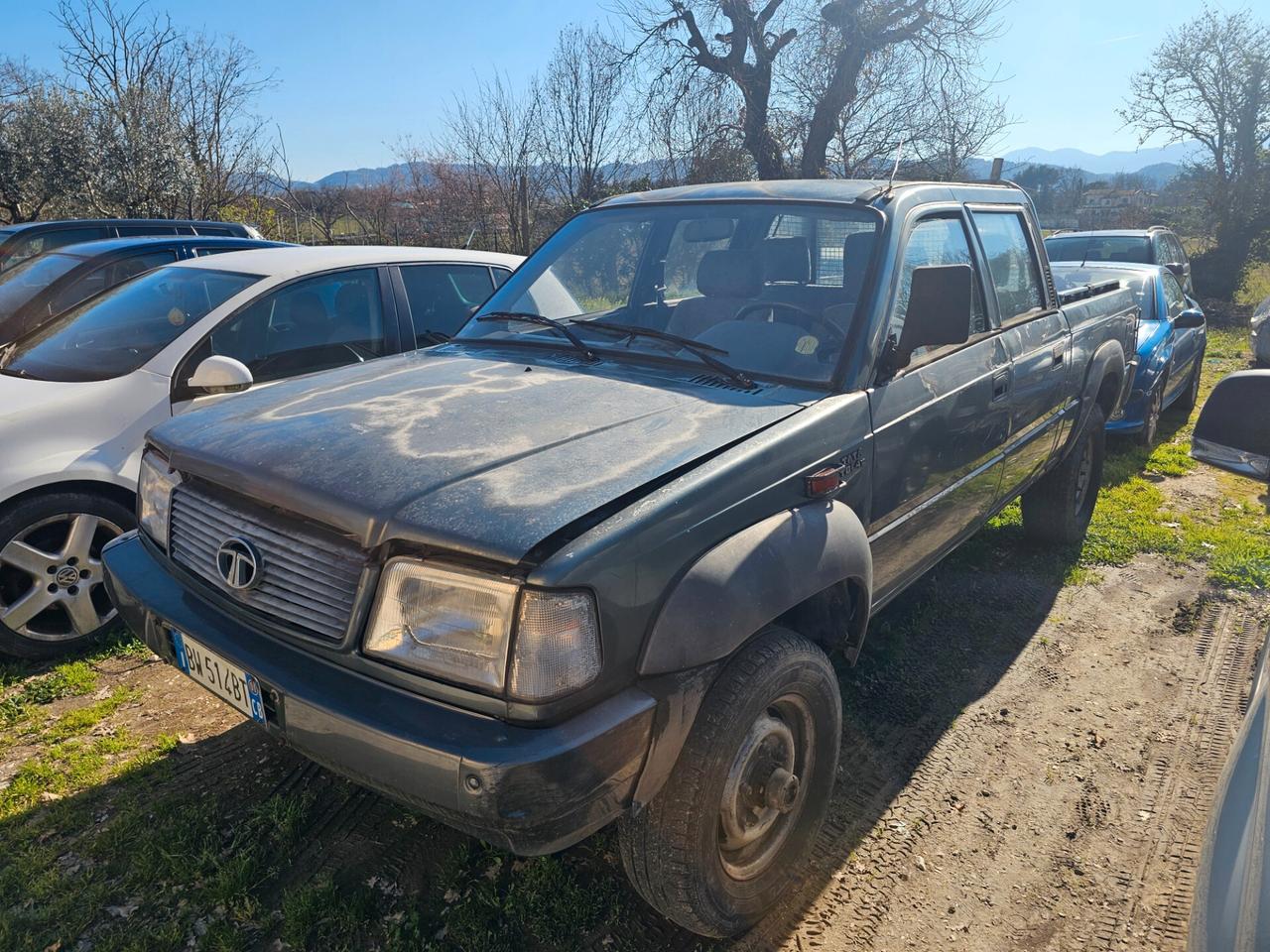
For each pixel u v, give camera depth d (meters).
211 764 3.04
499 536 1.82
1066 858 2.74
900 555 3.06
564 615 1.78
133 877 2.51
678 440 2.26
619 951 2.33
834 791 3.01
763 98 19.58
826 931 2.43
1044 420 4.16
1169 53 27.00
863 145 19.53
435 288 5.16
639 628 1.92
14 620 3.59
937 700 3.60
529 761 1.72
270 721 2.06
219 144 19.78
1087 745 3.32
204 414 2.65
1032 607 4.46
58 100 17.34
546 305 3.39
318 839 2.68
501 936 2.34
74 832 2.70
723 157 19.58
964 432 3.29
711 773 2.07
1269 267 26.42
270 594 2.12
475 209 19.61
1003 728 3.42
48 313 5.95
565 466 2.09
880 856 2.73
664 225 3.39
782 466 2.32
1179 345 7.96
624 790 1.91
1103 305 5.07
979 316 3.59
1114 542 5.26
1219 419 2.16
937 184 3.51
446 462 2.10
